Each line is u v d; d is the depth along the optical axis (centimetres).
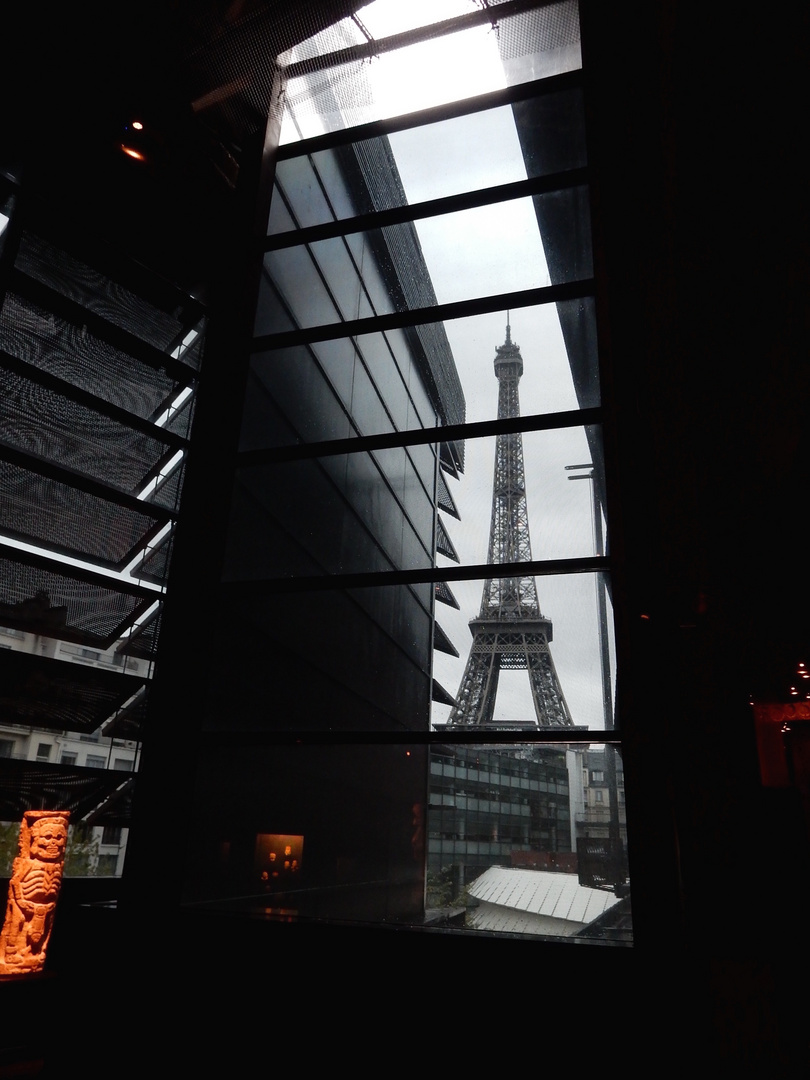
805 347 509
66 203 748
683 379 597
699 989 434
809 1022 412
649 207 639
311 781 608
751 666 542
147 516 769
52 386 709
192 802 613
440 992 488
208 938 551
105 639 723
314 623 658
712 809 486
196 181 847
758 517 628
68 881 652
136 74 784
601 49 732
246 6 758
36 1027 529
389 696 616
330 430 734
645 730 509
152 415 805
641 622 535
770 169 498
